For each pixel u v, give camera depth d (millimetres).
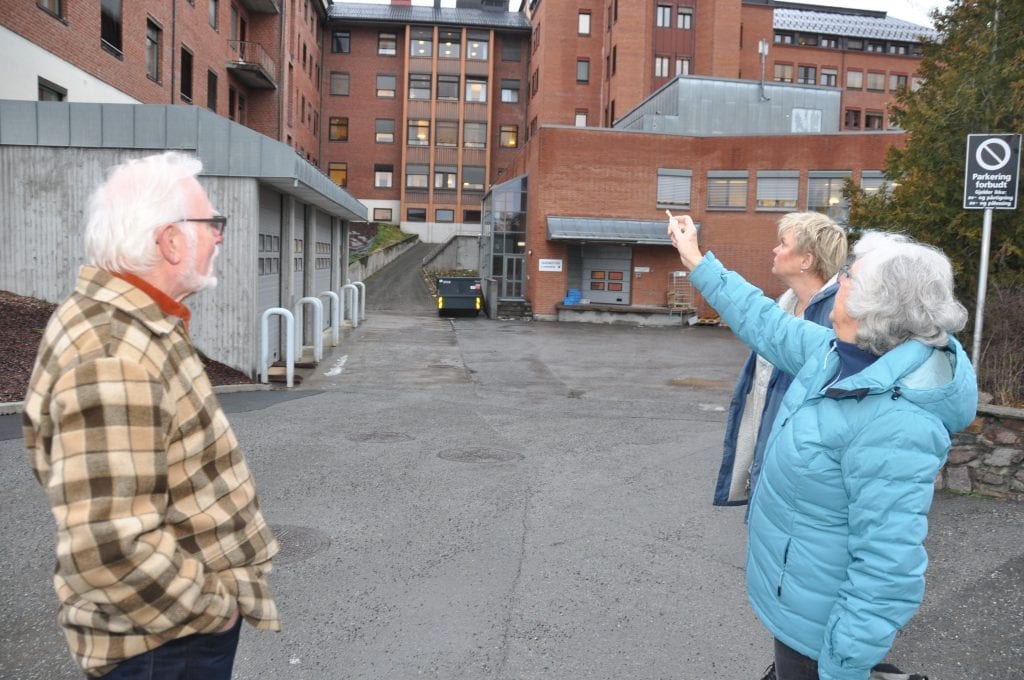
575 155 31156
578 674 3426
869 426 1912
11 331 10656
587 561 4781
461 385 12586
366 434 8336
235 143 11523
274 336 13852
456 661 3512
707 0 47219
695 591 4355
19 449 6992
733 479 3582
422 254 54656
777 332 2557
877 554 1868
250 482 1858
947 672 3510
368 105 61875
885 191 10406
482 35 61312
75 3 19062
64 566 1455
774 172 31172
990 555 4984
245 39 37812
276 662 3469
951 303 1937
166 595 1537
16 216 12039
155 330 1613
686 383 13750
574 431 8891
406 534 5195
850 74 67750
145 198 1662
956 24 9758
